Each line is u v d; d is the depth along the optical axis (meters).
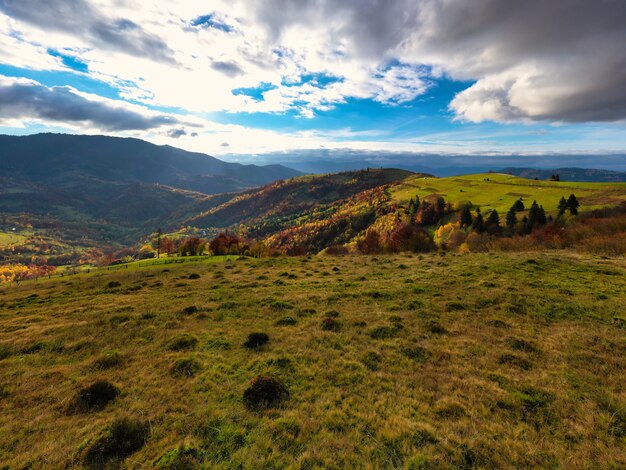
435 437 7.64
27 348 14.34
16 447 7.86
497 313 16.77
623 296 17.83
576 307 16.48
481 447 7.32
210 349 13.69
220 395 9.94
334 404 9.35
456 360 12.00
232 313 18.80
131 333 15.90
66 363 12.88
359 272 31.28
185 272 37.09
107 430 7.84
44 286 35.19
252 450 7.34
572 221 85.12
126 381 11.02
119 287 29.05
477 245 71.31
